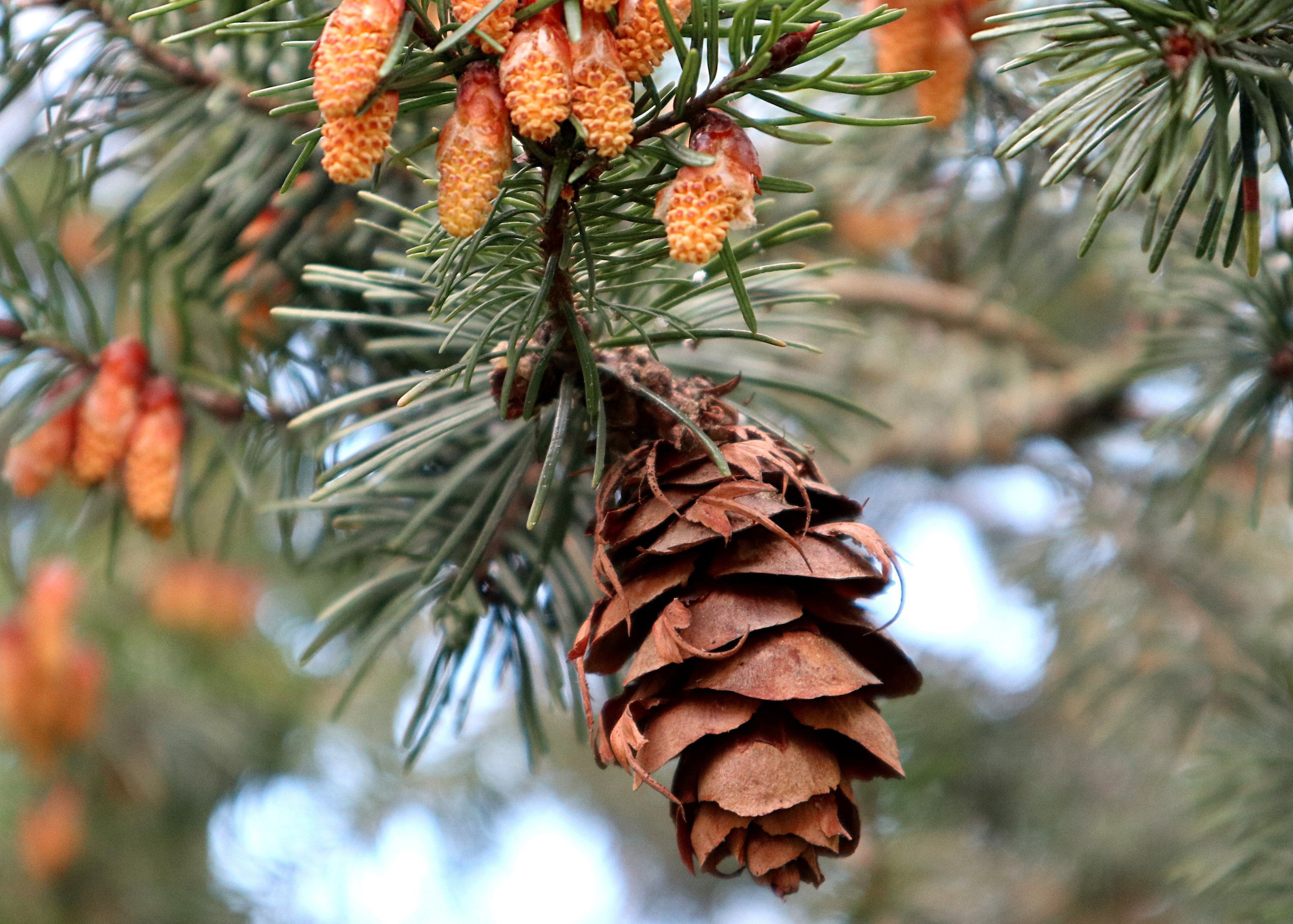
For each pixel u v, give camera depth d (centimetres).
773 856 63
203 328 74
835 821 63
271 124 72
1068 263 90
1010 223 77
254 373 72
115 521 72
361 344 73
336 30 61
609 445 65
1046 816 116
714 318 68
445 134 62
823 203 84
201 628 133
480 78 62
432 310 63
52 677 116
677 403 65
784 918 149
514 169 63
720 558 64
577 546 72
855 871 102
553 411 66
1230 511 101
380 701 144
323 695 142
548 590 70
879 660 65
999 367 115
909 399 117
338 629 71
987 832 117
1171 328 76
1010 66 64
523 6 62
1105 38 64
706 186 62
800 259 99
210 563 133
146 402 71
